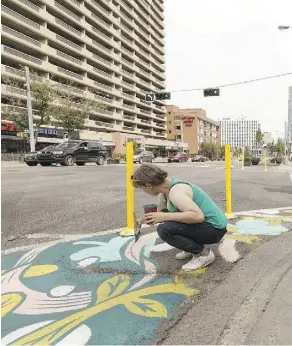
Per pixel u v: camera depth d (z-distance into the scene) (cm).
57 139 4956
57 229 466
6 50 4544
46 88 4138
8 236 428
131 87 8644
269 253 362
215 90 2833
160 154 9531
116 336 208
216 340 204
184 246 309
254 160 4462
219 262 333
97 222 508
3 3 4719
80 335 209
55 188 910
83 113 4803
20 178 1217
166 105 11681
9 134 4334
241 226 484
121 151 7025
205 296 261
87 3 6700
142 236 429
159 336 208
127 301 252
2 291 270
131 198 452
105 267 320
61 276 300
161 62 11131
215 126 14325
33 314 234
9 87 4272
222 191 879
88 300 254
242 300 254
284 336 208
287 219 531
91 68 6738
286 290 271
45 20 5422
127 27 8762
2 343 200
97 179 1192
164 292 267
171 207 306
